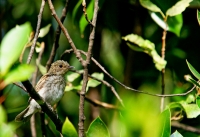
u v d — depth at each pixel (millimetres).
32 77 12609
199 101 8688
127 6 13664
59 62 12570
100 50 13828
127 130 6008
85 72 8883
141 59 13719
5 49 5199
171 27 11344
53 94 12242
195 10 13266
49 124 11609
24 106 11492
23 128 13453
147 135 5953
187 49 13461
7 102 13188
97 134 7820
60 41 14023
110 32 13930
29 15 14008
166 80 13234
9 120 11672
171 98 12570
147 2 11188
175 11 10875
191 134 11945
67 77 12203
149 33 13562
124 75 13578
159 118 6902
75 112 13531
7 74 5434
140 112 5785
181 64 13336
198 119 13008
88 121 13492
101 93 13664
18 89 13398
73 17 12078
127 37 11227
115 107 11945
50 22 14070
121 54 13969
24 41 5238
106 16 13656
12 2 14094
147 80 13297
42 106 8570
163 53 11055
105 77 13703
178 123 12344
